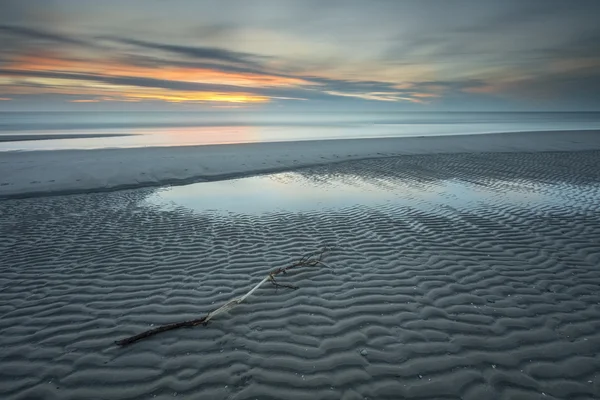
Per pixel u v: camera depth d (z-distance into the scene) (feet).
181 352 14.15
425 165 61.26
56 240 27.09
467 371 12.98
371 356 13.83
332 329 15.61
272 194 42.11
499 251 24.35
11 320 16.43
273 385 12.41
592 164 59.88
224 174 53.88
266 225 30.55
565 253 23.80
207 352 14.15
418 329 15.53
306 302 17.88
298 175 54.19
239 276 20.94
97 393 12.13
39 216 33.47
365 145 86.07
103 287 19.63
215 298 18.40
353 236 27.71
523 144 87.30
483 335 15.06
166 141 105.81
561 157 67.87
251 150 76.13
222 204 37.68
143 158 64.08
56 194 42.09
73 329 15.72
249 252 24.63
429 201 38.04
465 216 32.50
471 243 25.89
